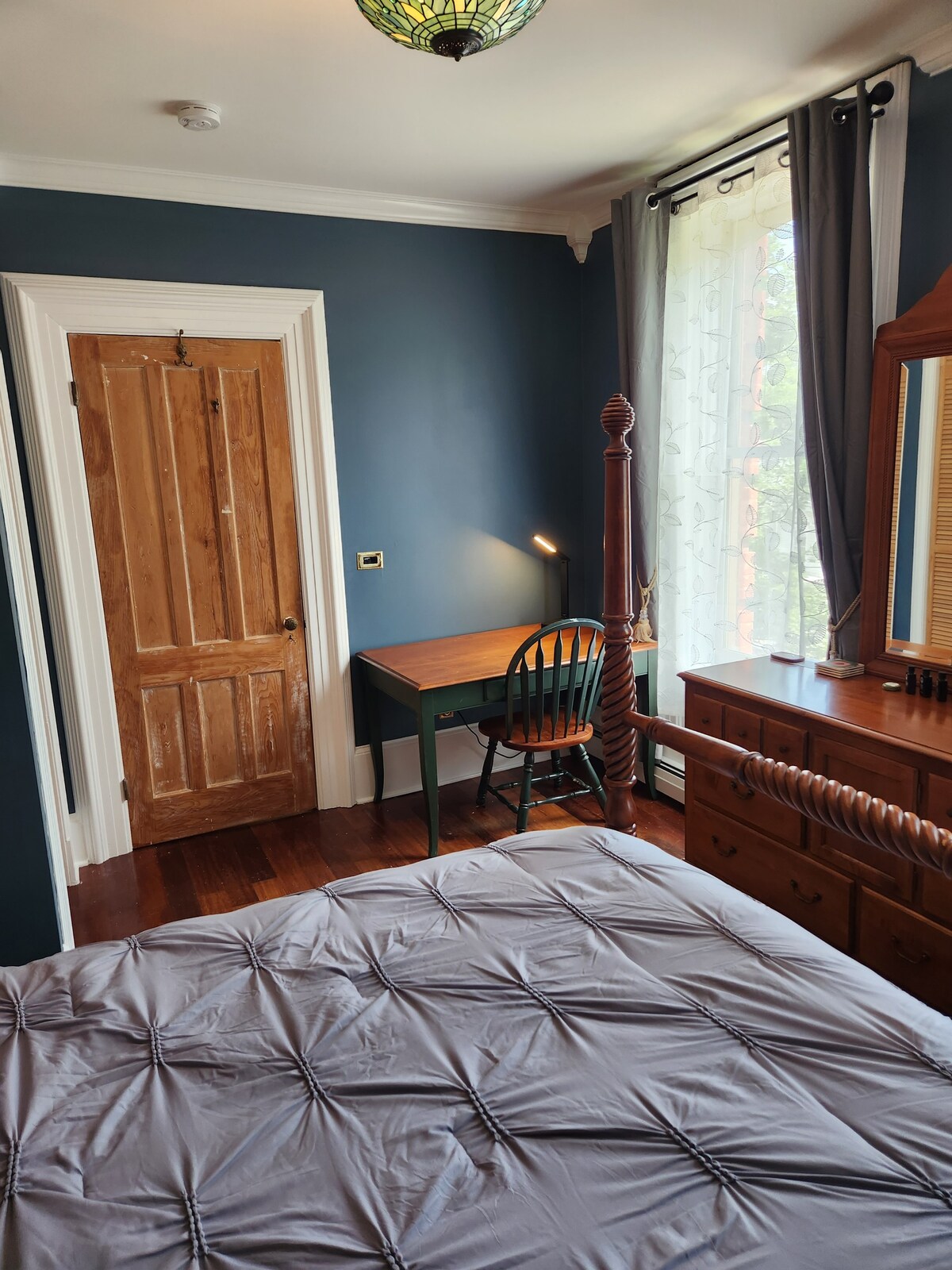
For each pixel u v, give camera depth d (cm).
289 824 344
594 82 230
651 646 338
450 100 237
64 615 295
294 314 319
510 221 353
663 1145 101
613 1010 126
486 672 307
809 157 241
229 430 316
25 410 282
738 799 245
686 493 325
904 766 194
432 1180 98
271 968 140
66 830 298
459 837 327
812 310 245
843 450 249
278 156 278
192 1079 116
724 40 210
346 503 341
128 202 288
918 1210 91
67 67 208
